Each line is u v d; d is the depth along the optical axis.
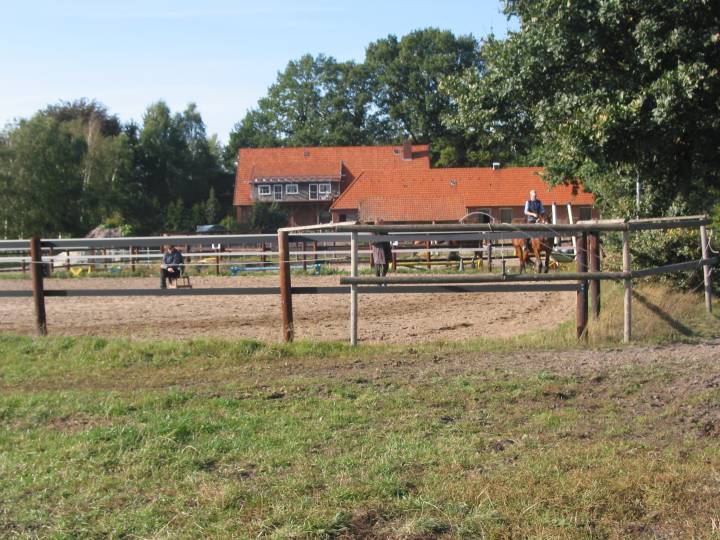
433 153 78.06
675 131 11.92
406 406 6.73
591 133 11.85
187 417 6.16
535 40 13.59
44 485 5.02
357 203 54.03
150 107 80.94
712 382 7.22
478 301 15.50
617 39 12.90
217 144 91.88
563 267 20.72
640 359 8.33
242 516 4.53
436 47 81.50
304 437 5.91
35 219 54.75
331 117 84.81
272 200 63.75
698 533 4.37
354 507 4.62
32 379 8.09
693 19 11.73
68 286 20.66
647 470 5.14
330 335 11.43
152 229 62.56
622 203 14.28
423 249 22.83
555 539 4.29
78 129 62.84
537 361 8.34
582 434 5.97
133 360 8.76
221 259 27.55
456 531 4.39
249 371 8.23
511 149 17.52
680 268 10.43
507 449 5.61
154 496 4.84
